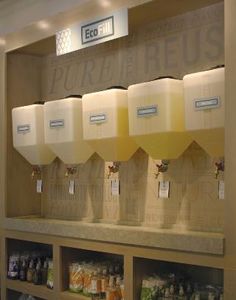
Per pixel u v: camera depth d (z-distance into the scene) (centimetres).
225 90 196
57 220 316
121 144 255
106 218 297
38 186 349
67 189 329
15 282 321
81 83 320
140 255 235
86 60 317
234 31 194
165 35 268
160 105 227
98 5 264
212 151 223
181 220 254
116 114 250
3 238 332
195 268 251
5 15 377
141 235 234
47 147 311
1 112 336
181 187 255
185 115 222
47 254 336
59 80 339
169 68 265
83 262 288
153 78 273
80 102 280
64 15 287
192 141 244
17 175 341
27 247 345
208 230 241
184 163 254
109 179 296
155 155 240
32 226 305
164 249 223
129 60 288
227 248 196
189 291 234
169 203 260
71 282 285
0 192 337
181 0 237
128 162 283
